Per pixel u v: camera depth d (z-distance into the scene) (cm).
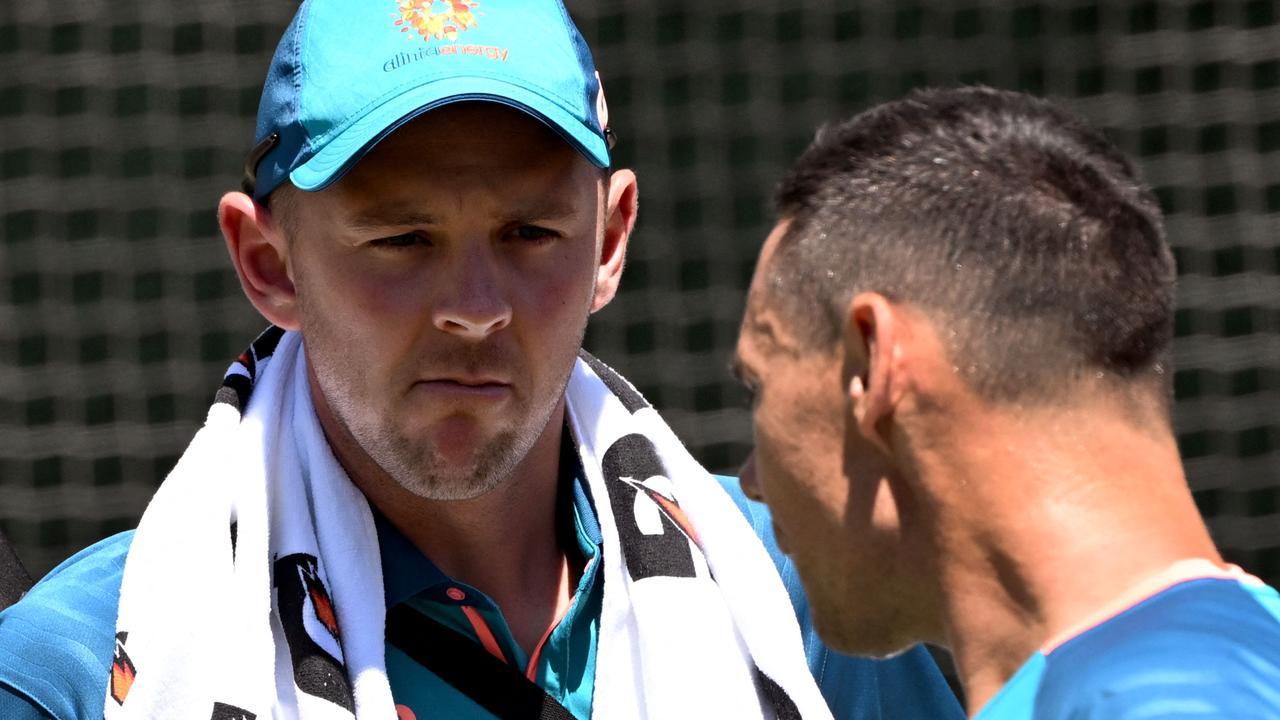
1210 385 2142
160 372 2156
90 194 2166
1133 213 598
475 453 721
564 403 820
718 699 742
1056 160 604
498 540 767
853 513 609
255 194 758
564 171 722
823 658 807
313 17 740
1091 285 577
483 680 734
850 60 2181
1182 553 551
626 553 773
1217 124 2161
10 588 855
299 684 712
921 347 585
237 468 761
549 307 723
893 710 815
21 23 2167
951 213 592
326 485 757
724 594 778
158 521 744
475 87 701
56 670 711
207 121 2180
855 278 604
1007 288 577
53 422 2136
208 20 2180
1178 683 499
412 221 704
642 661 752
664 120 2180
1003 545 568
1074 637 535
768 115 2180
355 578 738
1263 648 512
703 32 2184
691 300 2162
